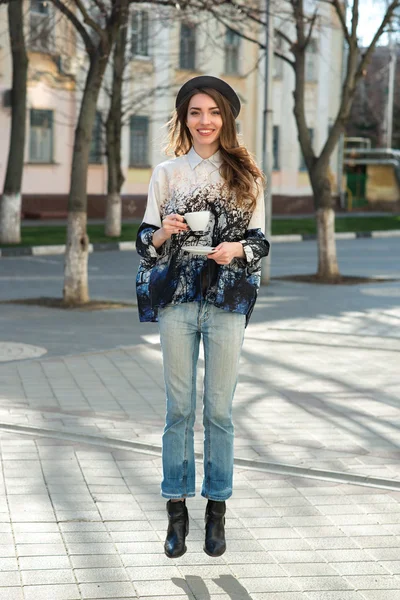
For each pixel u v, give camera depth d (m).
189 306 3.95
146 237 3.88
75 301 13.91
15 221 24.30
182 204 3.92
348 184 48.31
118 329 11.61
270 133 16.77
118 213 27.52
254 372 8.91
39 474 5.51
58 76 32.78
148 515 4.86
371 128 60.09
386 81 57.59
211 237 3.92
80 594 3.87
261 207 4.00
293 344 10.58
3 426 6.61
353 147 57.88
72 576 4.05
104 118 34.22
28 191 33.12
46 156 33.44
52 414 7.01
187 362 4.02
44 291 15.99
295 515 4.91
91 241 25.91
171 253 3.93
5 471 5.54
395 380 8.62
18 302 14.07
